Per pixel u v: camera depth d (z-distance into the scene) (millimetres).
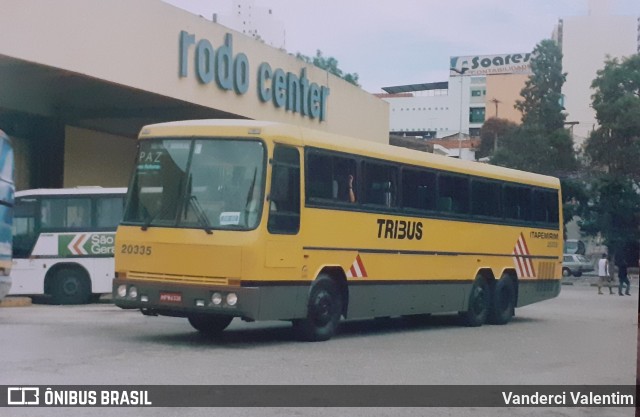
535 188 20922
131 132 30844
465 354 13320
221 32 26031
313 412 8352
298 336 14500
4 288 16047
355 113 36531
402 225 15867
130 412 8047
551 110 55625
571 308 26844
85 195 22156
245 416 8039
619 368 12305
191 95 24797
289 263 13016
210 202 12688
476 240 18359
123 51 22109
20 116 26016
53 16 19906
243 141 12820
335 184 14156
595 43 81125
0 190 15727
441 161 17281
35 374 9781
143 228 12914
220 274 12375
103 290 22000
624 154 48812
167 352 11961
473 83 112688
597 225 51375
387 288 15445
